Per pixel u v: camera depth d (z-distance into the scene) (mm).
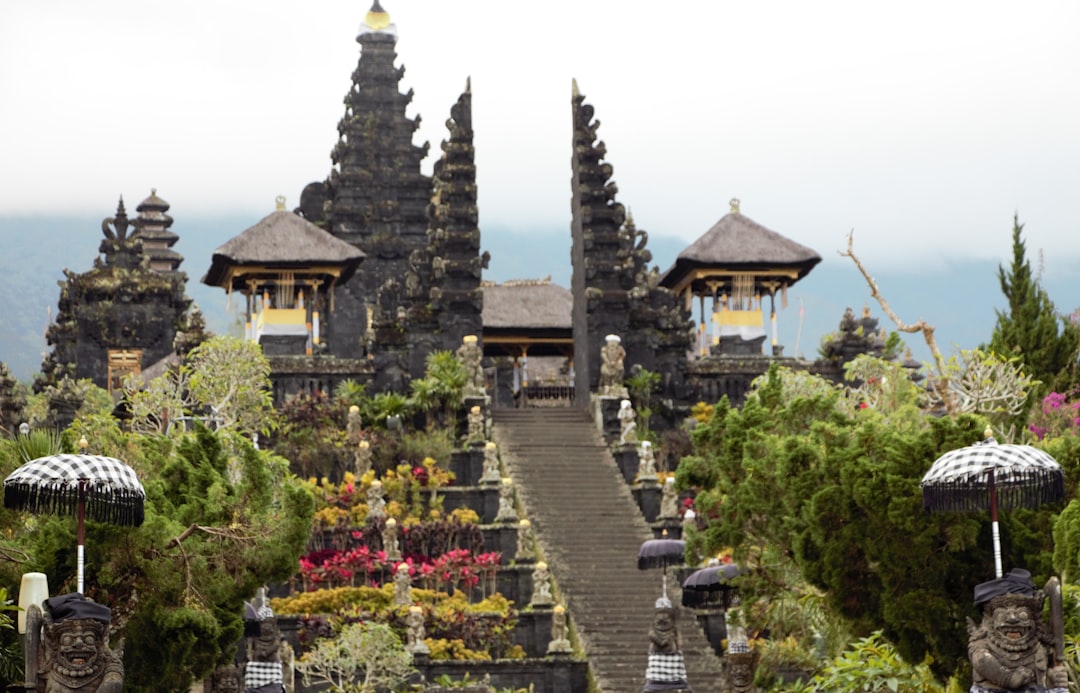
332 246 78812
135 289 88125
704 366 76375
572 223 78125
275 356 71625
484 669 52219
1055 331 49469
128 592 28906
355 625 48094
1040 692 22766
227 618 30203
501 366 95188
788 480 32281
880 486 29250
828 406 37875
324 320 88375
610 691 51500
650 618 55469
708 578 39438
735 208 84312
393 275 91438
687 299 84625
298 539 30797
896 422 39250
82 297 88000
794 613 36250
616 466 66688
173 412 55844
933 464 26062
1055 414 42562
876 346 74688
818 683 30094
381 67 94500
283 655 46781
